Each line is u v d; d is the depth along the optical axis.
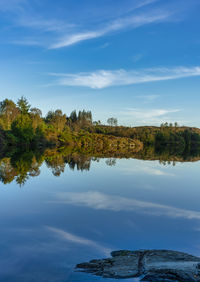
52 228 7.27
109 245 6.18
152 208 9.73
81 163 26.05
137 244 6.30
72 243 6.23
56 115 88.88
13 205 9.70
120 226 7.59
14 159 26.38
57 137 70.12
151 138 118.38
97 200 10.75
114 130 128.75
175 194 12.37
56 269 4.89
